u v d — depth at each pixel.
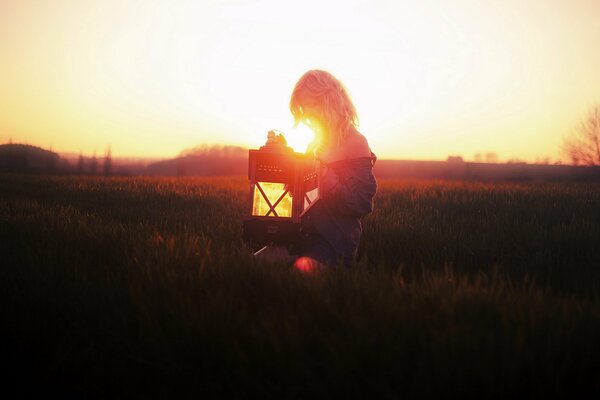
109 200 8.55
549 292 3.09
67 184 12.20
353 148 3.49
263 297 2.87
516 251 4.96
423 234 5.26
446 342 2.08
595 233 5.41
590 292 3.66
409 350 2.13
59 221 5.29
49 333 2.74
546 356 2.05
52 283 3.08
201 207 8.02
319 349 2.22
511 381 1.98
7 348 2.74
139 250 3.73
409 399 1.96
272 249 3.83
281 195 3.54
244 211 7.34
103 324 2.67
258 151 3.47
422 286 2.91
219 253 3.52
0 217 5.59
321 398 1.96
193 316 2.42
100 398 2.37
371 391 1.99
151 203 8.37
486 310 2.48
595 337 2.21
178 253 3.55
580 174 44.78
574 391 2.04
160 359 2.36
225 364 2.22
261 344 2.20
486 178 45.69
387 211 7.70
